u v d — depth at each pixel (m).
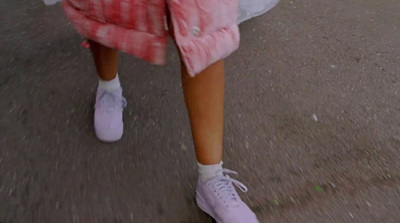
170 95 2.39
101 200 1.81
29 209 1.75
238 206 1.69
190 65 1.35
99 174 1.92
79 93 2.36
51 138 2.08
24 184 1.85
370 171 2.03
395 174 2.02
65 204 1.78
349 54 2.83
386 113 2.38
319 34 3.01
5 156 1.97
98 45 1.86
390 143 2.19
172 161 2.01
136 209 1.78
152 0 1.29
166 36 1.37
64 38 2.78
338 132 2.23
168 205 1.81
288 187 1.93
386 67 2.74
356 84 2.57
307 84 2.55
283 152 2.10
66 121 2.18
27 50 2.66
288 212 1.82
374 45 2.93
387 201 1.89
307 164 2.04
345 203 1.87
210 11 1.31
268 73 2.61
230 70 2.61
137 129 2.16
